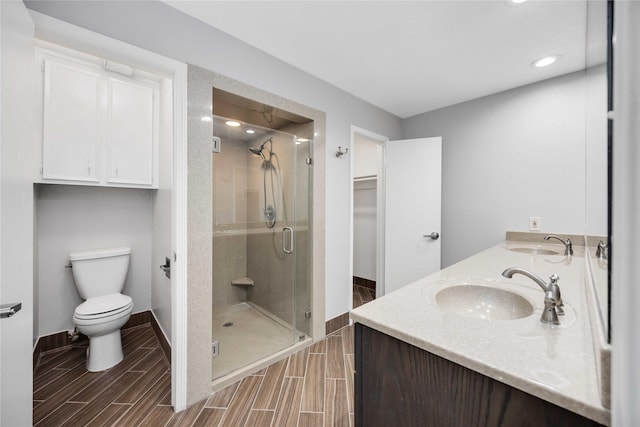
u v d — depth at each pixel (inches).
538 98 92.5
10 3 37.2
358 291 149.4
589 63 33.7
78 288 85.0
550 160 90.4
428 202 113.9
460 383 25.1
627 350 14.3
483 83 94.0
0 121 35.4
